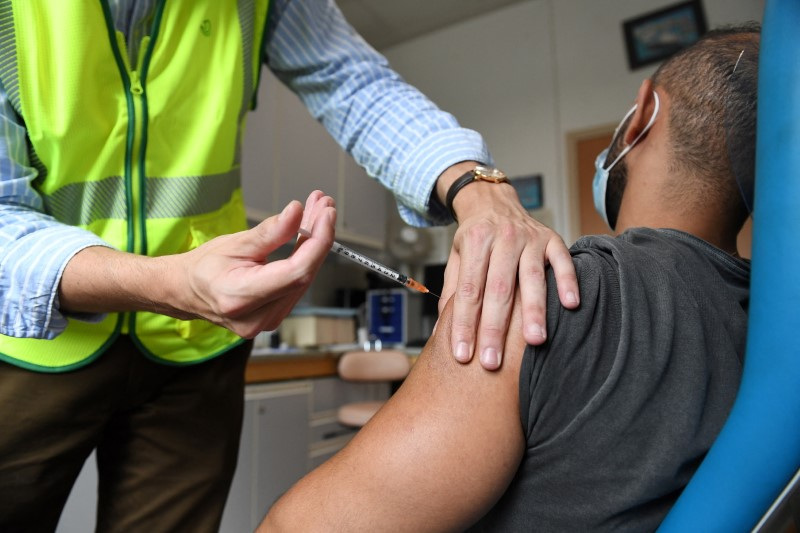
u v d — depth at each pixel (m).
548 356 0.44
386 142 0.92
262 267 0.47
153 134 0.77
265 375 2.28
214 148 0.82
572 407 0.43
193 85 0.80
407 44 4.43
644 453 0.42
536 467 0.44
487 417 0.43
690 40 3.29
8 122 0.65
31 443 0.71
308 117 3.25
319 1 0.96
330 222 0.48
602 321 0.44
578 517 0.43
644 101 0.60
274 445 2.27
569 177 3.62
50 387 0.71
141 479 0.84
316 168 3.28
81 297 0.60
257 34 0.90
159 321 0.78
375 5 3.96
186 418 0.85
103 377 0.75
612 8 3.59
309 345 2.88
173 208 0.80
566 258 0.50
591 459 0.42
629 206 0.62
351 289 3.71
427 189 0.86
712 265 0.50
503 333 0.47
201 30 0.80
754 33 0.55
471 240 0.56
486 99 4.01
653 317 0.44
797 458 0.34
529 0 3.90
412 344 3.32
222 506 0.90
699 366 0.43
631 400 0.42
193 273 0.50
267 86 2.99
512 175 3.82
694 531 0.37
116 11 0.72
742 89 0.52
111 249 0.60
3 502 0.71
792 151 0.35
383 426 0.46
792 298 0.34
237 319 0.51
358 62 0.97
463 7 4.00
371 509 0.43
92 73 0.70
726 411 0.43
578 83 3.66
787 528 0.35
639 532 0.43
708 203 0.55
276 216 0.47
